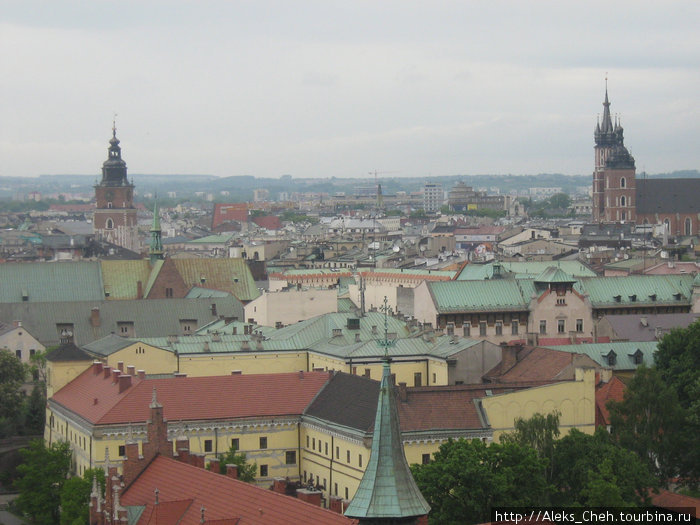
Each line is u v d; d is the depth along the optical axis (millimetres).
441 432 189625
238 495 138875
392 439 94250
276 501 133500
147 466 159875
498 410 194625
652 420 194125
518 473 156750
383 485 93250
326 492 199000
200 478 147625
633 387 197500
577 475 167875
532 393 196875
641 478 168375
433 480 152625
